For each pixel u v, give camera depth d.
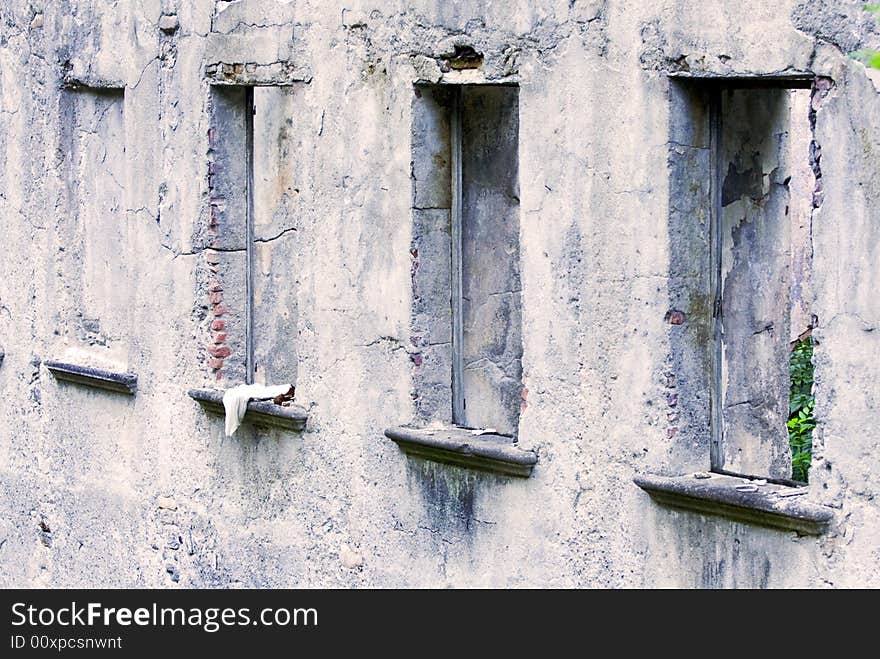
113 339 12.77
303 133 10.83
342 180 10.56
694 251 8.72
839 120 7.76
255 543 11.48
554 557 9.39
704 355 8.80
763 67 8.06
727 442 9.02
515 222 10.57
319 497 10.96
